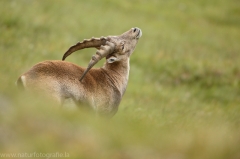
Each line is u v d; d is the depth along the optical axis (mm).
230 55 70688
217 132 17172
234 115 31703
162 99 42062
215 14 96000
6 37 46812
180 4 95938
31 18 55906
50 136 13961
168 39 70500
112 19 70188
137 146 15109
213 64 60906
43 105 17047
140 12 81812
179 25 81938
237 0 109375
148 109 30359
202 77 56031
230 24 92875
